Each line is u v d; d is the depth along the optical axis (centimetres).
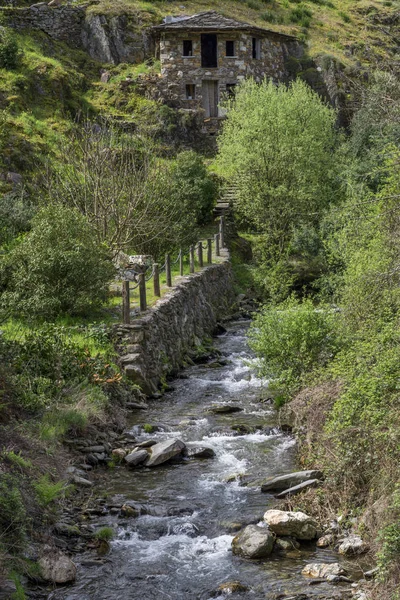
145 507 884
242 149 3142
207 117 4091
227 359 1720
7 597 664
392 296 1177
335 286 1934
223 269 2514
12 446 900
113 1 4488
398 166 1409
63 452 988
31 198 2628
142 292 1554
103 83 4044
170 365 1542
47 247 1520
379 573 684
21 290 1482
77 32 4266
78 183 2142
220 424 1204
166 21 4244
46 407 1067
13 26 3978
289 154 3058
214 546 808
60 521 829
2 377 1040
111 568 758
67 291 1488
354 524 816
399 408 842
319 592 702
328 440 944
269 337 1266
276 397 1298
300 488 905
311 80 4547
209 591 715
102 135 2434
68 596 704
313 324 1241
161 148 3566
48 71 3628
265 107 3303
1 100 3262
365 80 4444
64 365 1191
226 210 3203
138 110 3872
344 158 3206
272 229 3003
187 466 1030
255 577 739
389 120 1196
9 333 1298
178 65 4091
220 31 4131
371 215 1349
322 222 2630
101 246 1647
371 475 841
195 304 1983
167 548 803
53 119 3375
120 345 1391
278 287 2377
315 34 5059
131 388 1314
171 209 2420
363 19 5578
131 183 2166
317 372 1162
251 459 1046
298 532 815
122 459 1041
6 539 730
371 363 983
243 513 871
